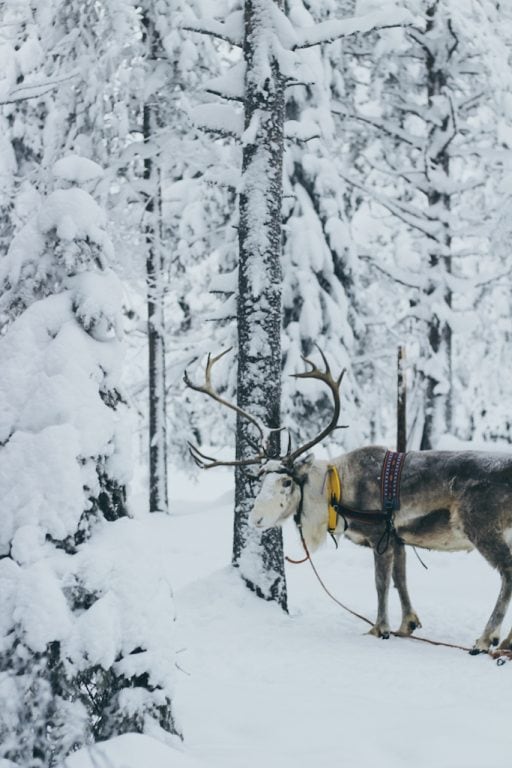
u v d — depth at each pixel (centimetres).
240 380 848
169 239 1805
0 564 406
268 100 855
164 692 419
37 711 384
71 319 471
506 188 1434
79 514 423
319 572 1068
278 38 861
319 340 1484
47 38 1374
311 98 1461
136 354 1802
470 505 712
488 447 1275
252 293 842
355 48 1563
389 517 747
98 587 412
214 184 1009
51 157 1385
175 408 2000
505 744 448
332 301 1488
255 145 855
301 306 1477
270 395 838
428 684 595
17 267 486
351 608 866
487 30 1392
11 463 429
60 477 421
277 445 834
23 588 395
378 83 1578
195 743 451
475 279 1543
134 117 1526
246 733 473
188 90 1503
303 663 655
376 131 1644
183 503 1898
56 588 398
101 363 469
